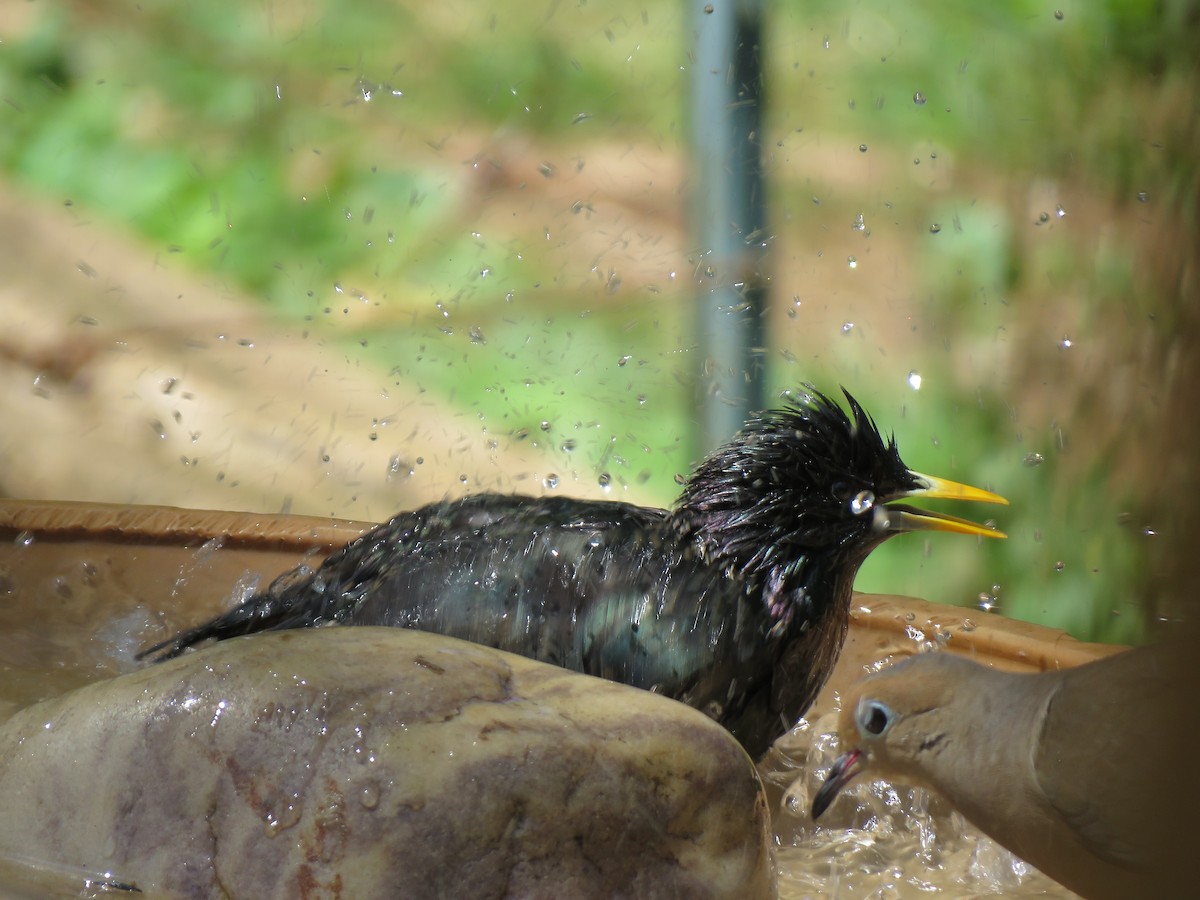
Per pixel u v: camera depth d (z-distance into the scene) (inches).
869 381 521.3
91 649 275.0
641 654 216.8
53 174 650.2
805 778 251.4
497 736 161.3
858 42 638.5
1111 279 448.1
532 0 727.7
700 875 168.6
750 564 224.4
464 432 518.9
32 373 540.7
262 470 501.0
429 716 162.7
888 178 593.6
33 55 693.9
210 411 528.1
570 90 699.4
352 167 660.7
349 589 230.8
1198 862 47.4
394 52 717.9
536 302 583.5
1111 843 174.9
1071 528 441.7
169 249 624.4
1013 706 193.8
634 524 228.1
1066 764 177.9
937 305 532.4
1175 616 49.1
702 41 351.9
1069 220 492.7
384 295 601.6
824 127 626.8
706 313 361.4
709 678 219.9
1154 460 384.8
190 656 176.1
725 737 175.2
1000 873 223.6
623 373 539.2
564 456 505.7
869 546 237.0
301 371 552.4
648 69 705.0
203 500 490.0
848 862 226.2
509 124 683.4
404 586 223.0
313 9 727.1
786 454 227.1
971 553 461.1
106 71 690.2
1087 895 192.4
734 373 359.9
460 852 156.3
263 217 637.9
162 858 163.5
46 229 614.9
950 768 201.6
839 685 275.0
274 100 687.7
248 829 160.4
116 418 523.2
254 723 163.8
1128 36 459.2
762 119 355.6
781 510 225.8
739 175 355.3
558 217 628.4
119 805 166.4
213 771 163.5
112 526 301.1
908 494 239.5
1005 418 485.4
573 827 160.9
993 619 269.6
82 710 173.8
